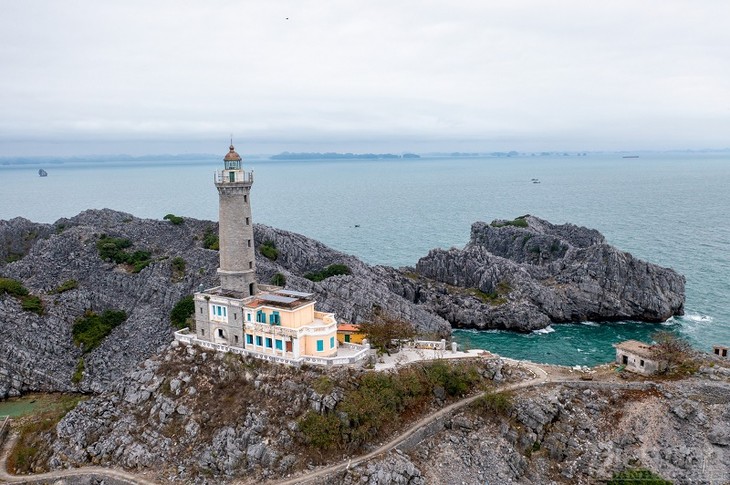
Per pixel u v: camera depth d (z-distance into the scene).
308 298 95.50
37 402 111.31
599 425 87.31
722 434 82.12
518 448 83.88
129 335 126.25
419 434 82.62
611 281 164.00
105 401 92.81
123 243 158.12
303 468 76.12
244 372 88.31
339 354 91.81
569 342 146.50
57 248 154.50
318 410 80.19
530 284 166.75
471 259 179.62
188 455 80.88
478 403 88.50
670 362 99.88
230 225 95.69
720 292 177.25
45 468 83.62
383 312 139.62
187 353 94.81
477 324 158.00
